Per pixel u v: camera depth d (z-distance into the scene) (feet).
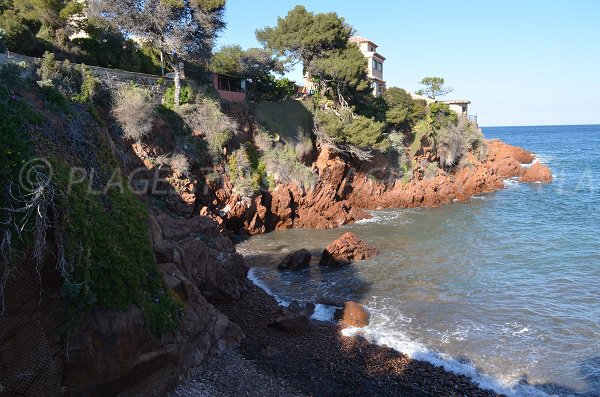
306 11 164.76
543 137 639.35
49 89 50.55
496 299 74.64
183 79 122.42
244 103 139.64
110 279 39.96
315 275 89.81
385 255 102.27
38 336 35.45
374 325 66.49
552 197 173.37
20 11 105.81
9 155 36.47
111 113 95.96
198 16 113.50
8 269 34.09
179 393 45.50
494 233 121.08
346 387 51.44
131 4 107.96
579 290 77.71
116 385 40.22
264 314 70.85
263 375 52.80
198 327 53.11
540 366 54.70
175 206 104.42
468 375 53.52
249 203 121.80
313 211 135.95
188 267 68.85
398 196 160.97
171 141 108.78
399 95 201.57
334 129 147.13
